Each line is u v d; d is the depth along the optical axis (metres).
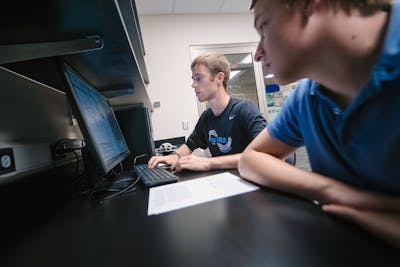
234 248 0.32
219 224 0.40
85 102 0.70
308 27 0.43
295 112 0.66
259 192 0.56
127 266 0.31
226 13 3.06
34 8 0.44
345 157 0.52
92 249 0.37
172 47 2.92
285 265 0.27
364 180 0.52
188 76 2.94
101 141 0.72
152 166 1.09
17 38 0.54
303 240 0.32
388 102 0.38
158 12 2.87
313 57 0.45
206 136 1.51
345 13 0.40
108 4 0.46
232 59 3.07
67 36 0.56
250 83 3.11
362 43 0.40
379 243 0.30
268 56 0.51
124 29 0.57
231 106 1.32
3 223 0.55
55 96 1.00
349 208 0.37
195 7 2.86
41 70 0.73
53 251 0.38
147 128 1.46
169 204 0.53
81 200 0.69
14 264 0.35
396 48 0.35
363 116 0.42
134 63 0.85
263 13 0.48
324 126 0.56
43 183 0.74
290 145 0.72
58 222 0.52
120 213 0.53
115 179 0.92
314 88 0.56
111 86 1.16
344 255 0.28
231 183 0.66
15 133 0.67
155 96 2.87
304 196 0.49
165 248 0.34
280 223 0.38
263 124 1.14
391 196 0.38
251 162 0.66
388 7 0.39
